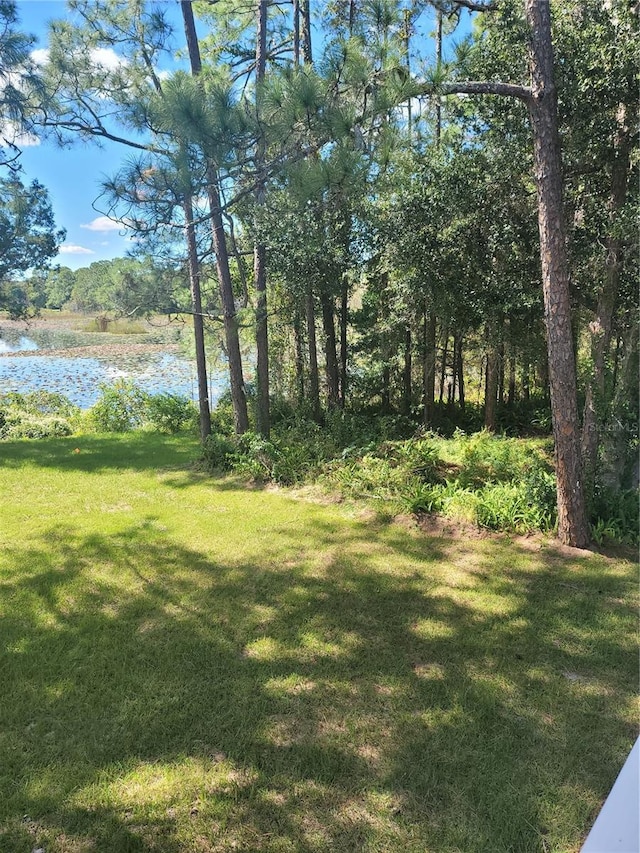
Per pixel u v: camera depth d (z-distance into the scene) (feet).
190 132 13.37
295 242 26.30
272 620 11.68
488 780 7.39
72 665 10.09
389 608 12.14
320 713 8.73
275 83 13.96
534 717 8.60
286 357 39.70
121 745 8.10
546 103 13.56
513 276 25.64
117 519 18.62
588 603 12.26
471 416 38.52
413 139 19.85
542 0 13.24
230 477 24.06
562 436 14.98
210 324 31.96
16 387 66.49
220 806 7.04
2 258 34.30
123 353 104.17
